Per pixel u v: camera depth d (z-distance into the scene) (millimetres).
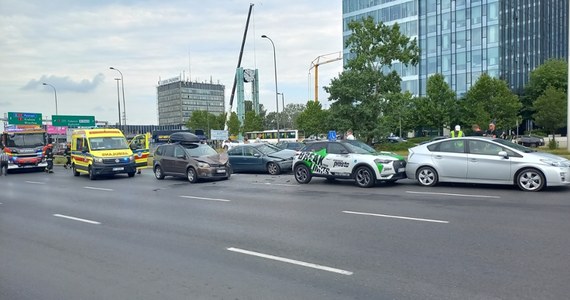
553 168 11250
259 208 10539
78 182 19531
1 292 5121
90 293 5008
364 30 35375
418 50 35000
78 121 62781
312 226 8172
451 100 51500
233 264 5918
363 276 5191
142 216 10016
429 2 65938
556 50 73375
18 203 13000
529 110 59938
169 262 6141
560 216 8250
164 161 19047
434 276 5078
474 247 6254
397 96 34781
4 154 26094
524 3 64812
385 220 8445
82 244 7418
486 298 4355
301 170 15836
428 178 13406
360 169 14047
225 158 18469
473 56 61375
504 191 11750
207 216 9719
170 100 132875
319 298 4551
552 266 5277
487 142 12516
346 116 35250
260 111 117000
